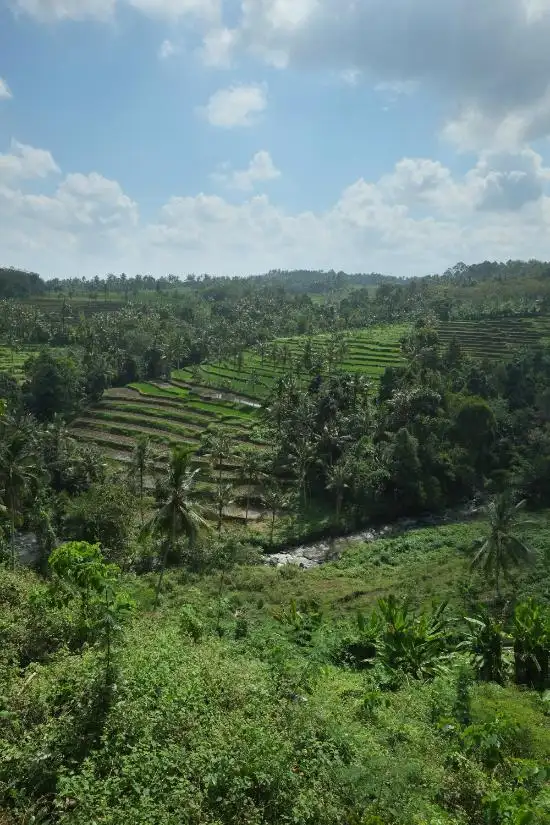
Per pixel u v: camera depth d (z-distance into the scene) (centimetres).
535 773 1494
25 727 1398
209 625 3036
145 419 9831
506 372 10169
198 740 1342
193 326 17625
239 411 10144
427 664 2875
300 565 6088
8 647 1833
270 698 1661
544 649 3092
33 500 6075
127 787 1190
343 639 3069
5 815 1138
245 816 1171
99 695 1468
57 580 2019
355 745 1521
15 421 7575
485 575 4934
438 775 1431
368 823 1186
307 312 19075
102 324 15738
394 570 5709
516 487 7750
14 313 16562
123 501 6156
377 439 8169
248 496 7056
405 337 13362
